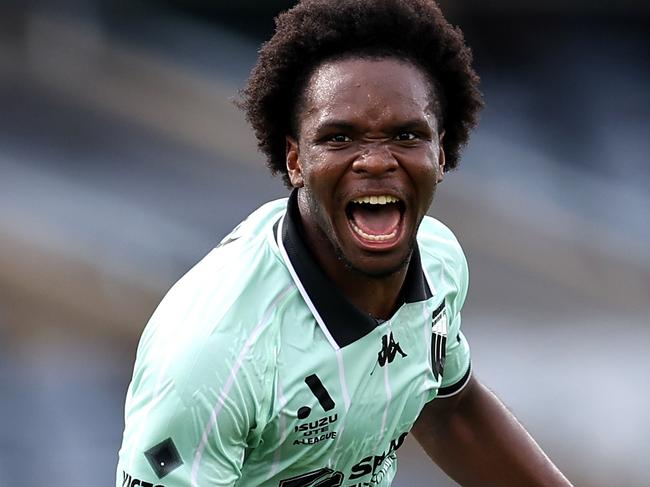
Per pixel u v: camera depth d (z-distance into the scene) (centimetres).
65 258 4075
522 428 1348
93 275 4034
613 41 5519
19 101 5169
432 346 1116
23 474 3269
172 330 954
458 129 1116
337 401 1007
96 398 3588
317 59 998
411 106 964
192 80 5288
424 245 1148
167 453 931
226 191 4725
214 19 5566
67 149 4912
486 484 1354
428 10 1012
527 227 4722
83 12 5472
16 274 3994
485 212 4775
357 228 983
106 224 4344
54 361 3766
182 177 4819
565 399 3694
